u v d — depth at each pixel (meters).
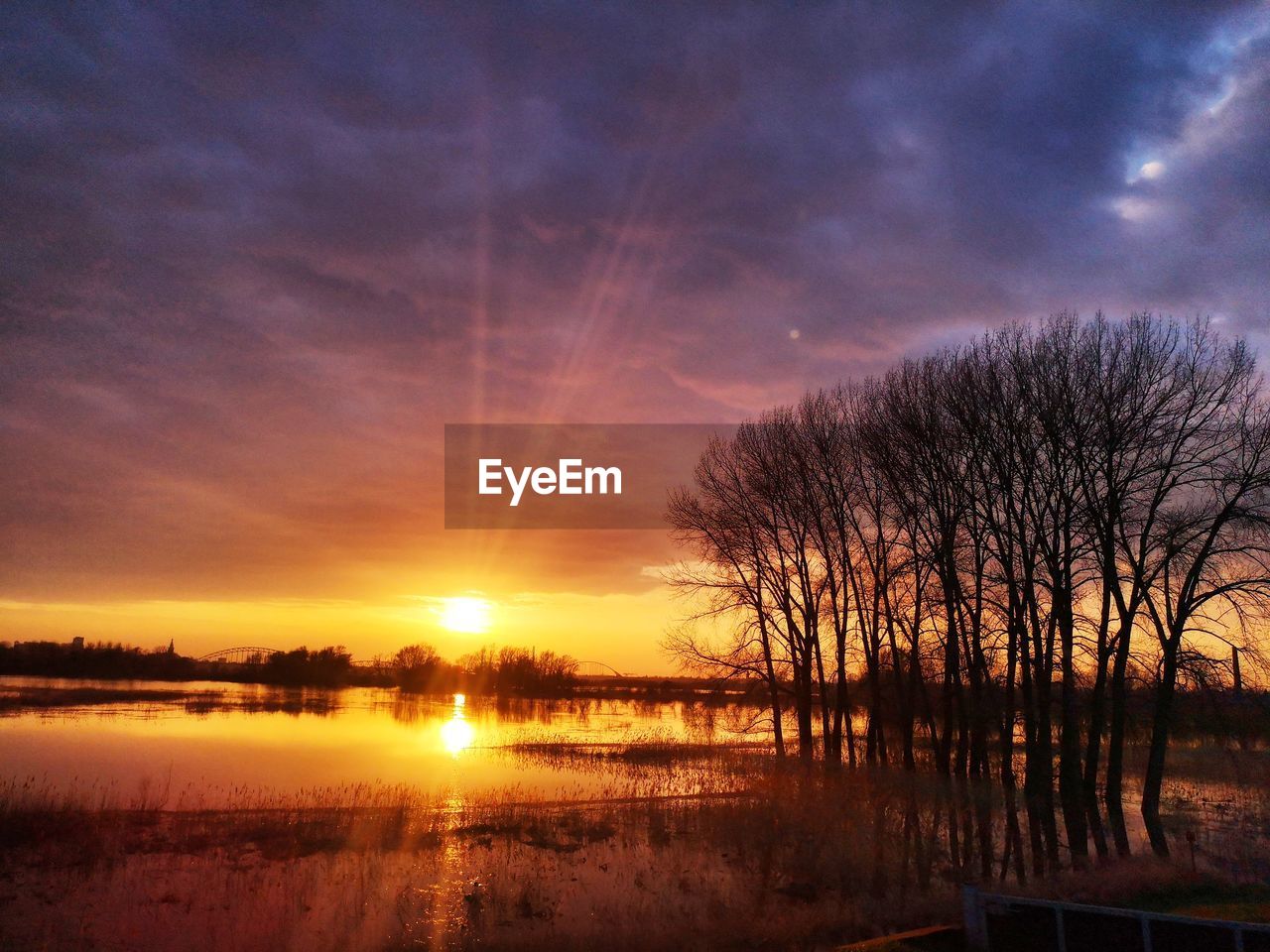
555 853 25.11
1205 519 25.64
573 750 49.03
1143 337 27.42
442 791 34.31
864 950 14.35
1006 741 28.89
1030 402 28.86
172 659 143.50
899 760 39.91
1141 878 19.55
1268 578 24.33
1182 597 25.66
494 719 79.06
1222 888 18.88
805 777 32.88
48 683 111.75
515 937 17.12
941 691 39.22
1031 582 28.47
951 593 31.70
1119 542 27.31
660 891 21.16
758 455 40.25
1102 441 27.12
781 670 39.00
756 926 17.69
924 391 33.19
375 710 87.25
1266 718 25.42
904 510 34.22
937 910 18.81
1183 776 37.97
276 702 92.44
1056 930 13.16
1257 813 32.28
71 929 17.34
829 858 24.77
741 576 39.53
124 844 24.09
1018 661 31.06
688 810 30.86
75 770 37.78
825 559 38.88
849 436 37.72
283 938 17.14
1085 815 26.88
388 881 21.41
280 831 26.41
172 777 36.34
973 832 29.39
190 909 18.83
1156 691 26.17
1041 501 29.33
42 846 23.36
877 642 36.62
